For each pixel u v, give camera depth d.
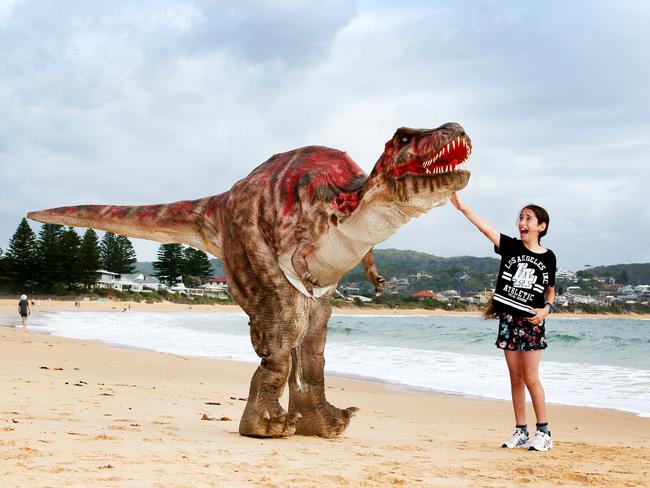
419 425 8.77
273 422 5.98
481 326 54.12
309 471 4.32
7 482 3.51
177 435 5.84
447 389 13.93
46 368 13.37
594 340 31.92
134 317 56.53
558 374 17.34
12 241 78.94
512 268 5.86
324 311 6.51
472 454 5.59
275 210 5.95
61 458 4.25
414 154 5.22
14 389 9.09
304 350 6.52
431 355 22.94
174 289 107.19
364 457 5.17
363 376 16.36
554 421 10.02
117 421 6.68
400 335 36.25
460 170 5.21
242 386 12.55
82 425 6.09
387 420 9.20
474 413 10.55
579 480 4.51
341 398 12.04
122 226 7.02
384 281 6.25
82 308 71.69
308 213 5.80
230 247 6.21
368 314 110.62
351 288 178.38
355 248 5.81
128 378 12.83
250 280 6.11
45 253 79.56
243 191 6.14
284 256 5.93
